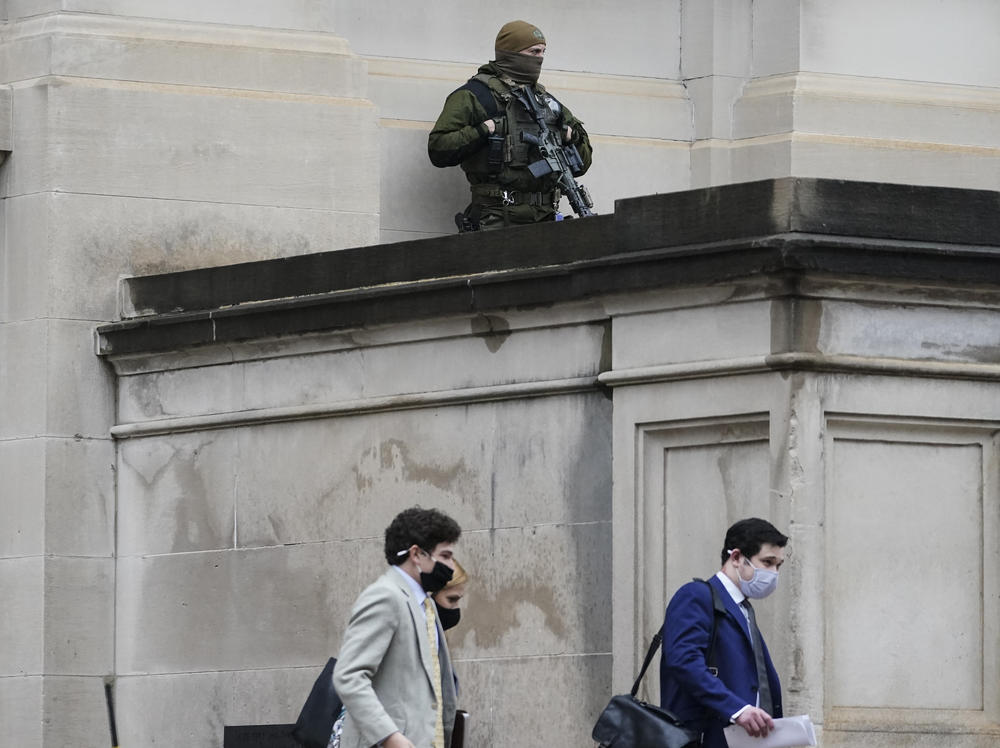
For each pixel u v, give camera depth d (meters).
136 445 27.33
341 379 25.17
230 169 28.05
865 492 21.22
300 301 25.23
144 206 27.66
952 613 21.42
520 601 23.31
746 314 21.33
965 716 21.34
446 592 19.33
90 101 27.45
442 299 23.89
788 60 31.02
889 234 21.33
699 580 19.20
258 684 25.78
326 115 28.55
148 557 27.09
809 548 20.83
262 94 28.31
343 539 25.03
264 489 25.92
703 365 21.53
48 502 27.17
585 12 31.47
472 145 28.33
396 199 29.94
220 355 26.36
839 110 30.81
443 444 24.14
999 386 21.66
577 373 22.89
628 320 22.34
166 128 27.80
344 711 19.12
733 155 31.23
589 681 22.58
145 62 27.81
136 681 27.09
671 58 31.69
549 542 23.06
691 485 21.89
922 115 31.17
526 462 23.34
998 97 31.72
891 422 21.28
